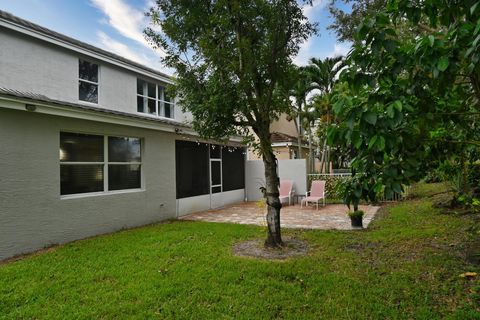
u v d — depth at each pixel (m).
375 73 2.60
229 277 4.23
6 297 3.76
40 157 6.21
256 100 5.48
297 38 5.70
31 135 6.06
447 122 3.03
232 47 5.19
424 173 3.20
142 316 3.28
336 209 10.80
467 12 2.24
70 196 6.84
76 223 6.87
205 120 5.39
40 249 6.14
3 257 5.57
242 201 13.91
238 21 5.19
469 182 6.02
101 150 7.64
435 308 3.27
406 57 2.41
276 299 3.59
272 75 5.53
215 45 5.22
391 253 5.10
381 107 2.43
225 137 6.07
